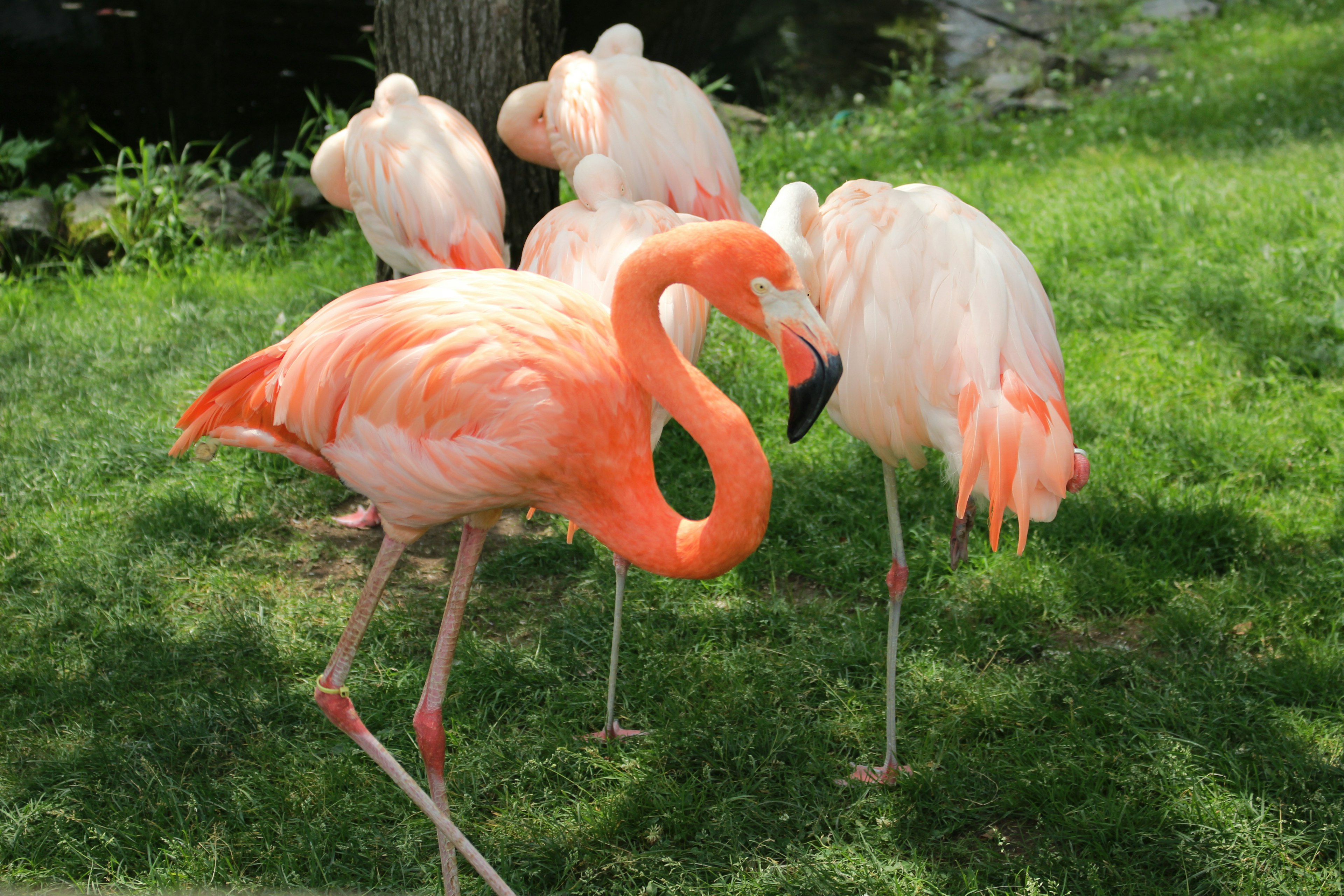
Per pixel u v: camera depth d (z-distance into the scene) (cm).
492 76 480
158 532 388
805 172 736
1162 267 545
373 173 396
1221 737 288
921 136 823
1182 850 252
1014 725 298
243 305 566
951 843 264
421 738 233
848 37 1162
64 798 272
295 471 436
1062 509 386
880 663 323
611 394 221
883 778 282
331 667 228
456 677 321
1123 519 379
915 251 261
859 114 896
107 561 370
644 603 355
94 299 588
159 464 432
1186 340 491
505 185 497
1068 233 592
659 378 213
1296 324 478
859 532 387
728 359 496
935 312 255
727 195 421
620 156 412
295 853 258
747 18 1212
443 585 375
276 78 1010
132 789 279
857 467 423
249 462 435
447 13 474
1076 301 524
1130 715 296
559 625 346
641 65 430
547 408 214
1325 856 252
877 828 266
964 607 347
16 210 625
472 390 214
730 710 304
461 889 252
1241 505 379
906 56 1098
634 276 212
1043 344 258
